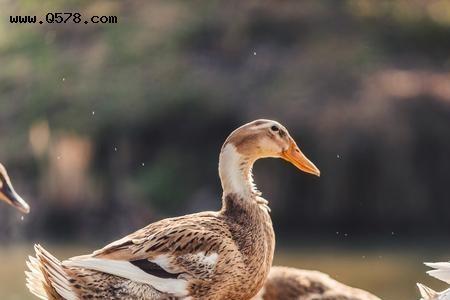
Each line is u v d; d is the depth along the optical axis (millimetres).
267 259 10203
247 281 10016
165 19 29250
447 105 26609
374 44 29172
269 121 10430
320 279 11961
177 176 26016
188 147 26516
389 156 25375
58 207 25250
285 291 11820
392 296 18031
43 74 27578
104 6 29062
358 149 25312
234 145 10336
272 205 24859
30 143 26422
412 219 25219
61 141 26500
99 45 28281
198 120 26672
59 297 9461
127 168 26250
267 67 27969
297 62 28047
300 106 26266
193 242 9734
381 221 25141
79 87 27281
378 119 25734
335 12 29922
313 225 25016
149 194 25641
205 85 27234
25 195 25484
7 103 27281
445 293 9906
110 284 9500
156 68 27797
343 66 27781
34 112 27000
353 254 22047
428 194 25391
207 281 9742
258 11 29625
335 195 25031
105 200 25641
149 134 26641
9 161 26203
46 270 9406
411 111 26203
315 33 29234
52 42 28188
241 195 10242
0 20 28406
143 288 9562
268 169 24938
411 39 29969
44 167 26047
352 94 26766
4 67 27812
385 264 20828
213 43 28969
